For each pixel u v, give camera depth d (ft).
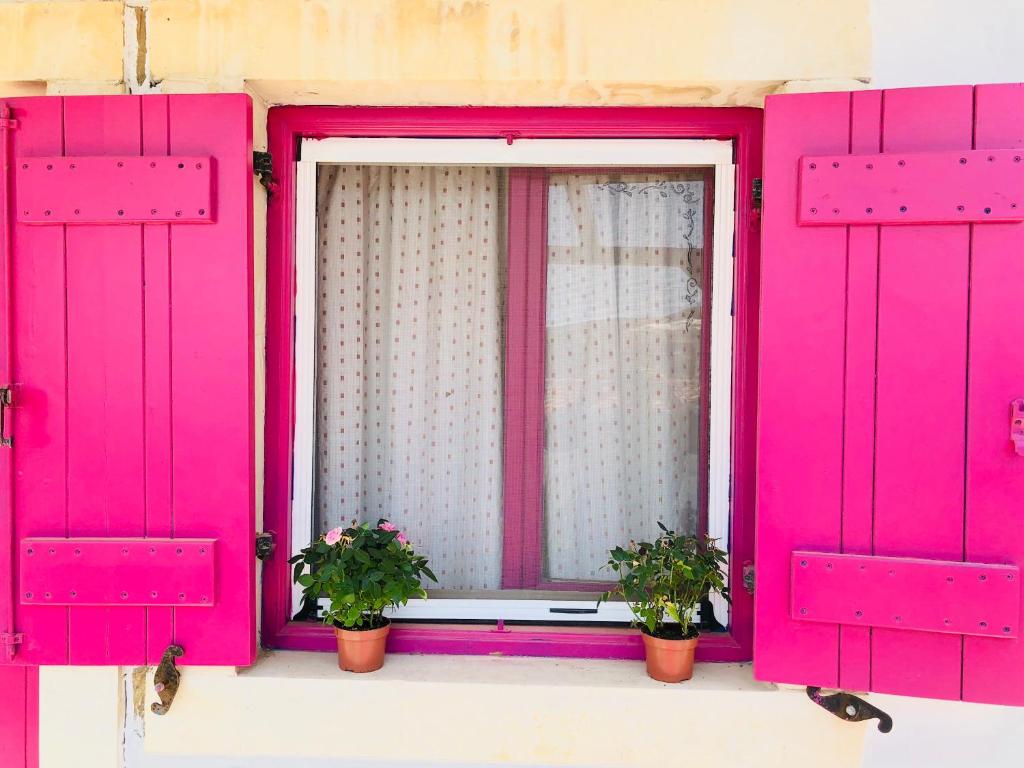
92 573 6.04
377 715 6.25
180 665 6.19
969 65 6.18
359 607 6.11
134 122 6.08
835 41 6.13
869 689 5.75
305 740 6.29
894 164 5.62
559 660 6.70
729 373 6.70
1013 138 5.60
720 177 6.72
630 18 6.17
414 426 7.18
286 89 6.45
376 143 6.86
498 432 7.15
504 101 6.65
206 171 5.97
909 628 5.62
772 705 6.12
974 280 5.60
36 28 6.42
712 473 6.76
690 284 7.04
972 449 5.62
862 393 5.76
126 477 6.14
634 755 6.18
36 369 6.14
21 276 6.13
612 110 6.70
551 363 7.13
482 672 6.42
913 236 5.68
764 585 5.90
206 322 6.09
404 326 7.15
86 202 6.01
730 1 6.14
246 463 6.12
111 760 6.51
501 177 7.11
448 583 7.13
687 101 6.57
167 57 6.34
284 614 6.81
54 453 6.16
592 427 7.13
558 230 7.11
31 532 6.17
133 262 6.10
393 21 6.23
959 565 5.54
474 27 6.22
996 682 5.57
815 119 5.80
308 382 6.88
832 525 5.81
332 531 6.31
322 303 7.12
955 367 5.65
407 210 7.14
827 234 5.79
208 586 6.03
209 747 6.32
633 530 7.11
